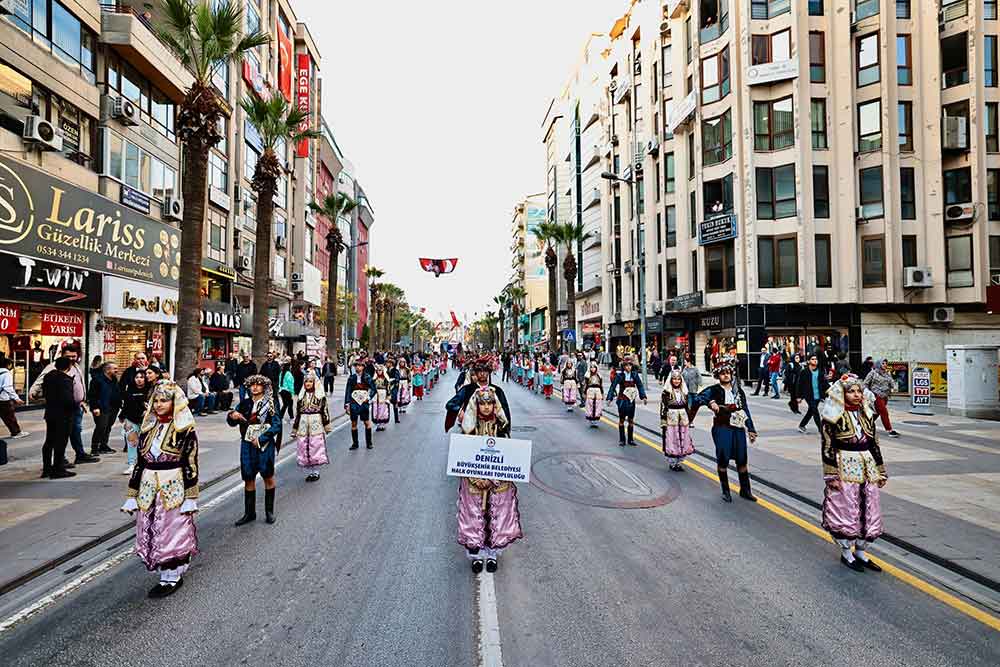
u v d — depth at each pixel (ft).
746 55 86.12
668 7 106.73
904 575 15.64
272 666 11.12
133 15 65.46
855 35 85.15
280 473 29.27
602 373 113.09
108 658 11.46
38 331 55.01
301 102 149.48
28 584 15.15
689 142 100.99
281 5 130.11
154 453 14.34
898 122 83.51
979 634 12.42
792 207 83.97
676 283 106.01
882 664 11.22
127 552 17.66
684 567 16.24
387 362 50.14
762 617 13.17
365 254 328.49
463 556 17.13
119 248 64.64
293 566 16.34
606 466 30.30
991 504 21.63
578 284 186.39
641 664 11.16
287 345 141.69
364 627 12.69
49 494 23.65
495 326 481.87
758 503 23.12
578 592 14.52
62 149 56.08
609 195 148.87
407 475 28.58
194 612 13.44
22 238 50.49
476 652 11.59
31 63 52.75
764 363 72.64
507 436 16.78
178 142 80.18
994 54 84.23
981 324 83.15
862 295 83.82
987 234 82.74
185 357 50.85
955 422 46.19
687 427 29.12
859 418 16.17
